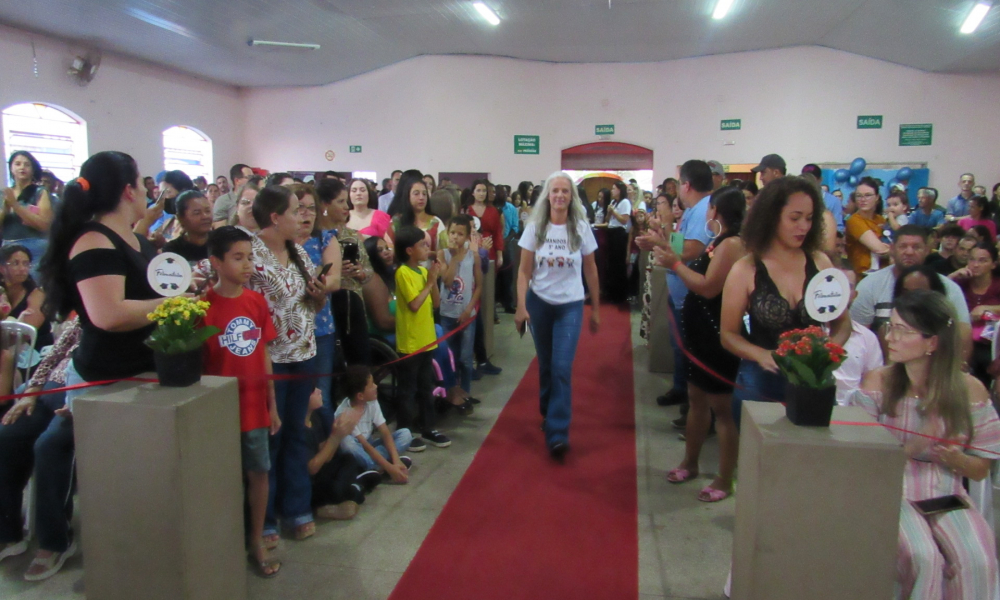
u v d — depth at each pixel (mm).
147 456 1826
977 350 3607
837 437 1668
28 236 4789
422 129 14109
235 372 2379
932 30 10484
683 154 13953
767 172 4211
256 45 11555
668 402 4582
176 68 13023
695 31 11727
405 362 3762
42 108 10586
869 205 4348
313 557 2617
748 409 1890
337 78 14547
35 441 2592
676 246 4129
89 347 2221
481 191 6562
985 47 10820
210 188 9578
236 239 2314
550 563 2566
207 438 1938
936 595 1933
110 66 11656
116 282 2111
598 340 6637
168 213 4668
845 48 12688
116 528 1879
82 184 2139
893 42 11539
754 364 2463
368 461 3271
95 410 1851
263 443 2453
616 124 14156
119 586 1902
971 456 2053
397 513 3002
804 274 2391
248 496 2604
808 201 2314
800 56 12992
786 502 1664
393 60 13984
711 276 2887
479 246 4664
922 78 12680
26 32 10070
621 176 14258
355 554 2641
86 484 1889
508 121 14078
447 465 3553
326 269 2828
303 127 15086
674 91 13875
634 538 2762
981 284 4027
